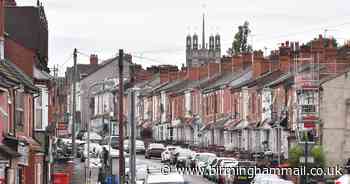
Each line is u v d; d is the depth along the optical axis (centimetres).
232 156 7800
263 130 7288
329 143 6034
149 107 12044
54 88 6750
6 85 3475
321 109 6078
